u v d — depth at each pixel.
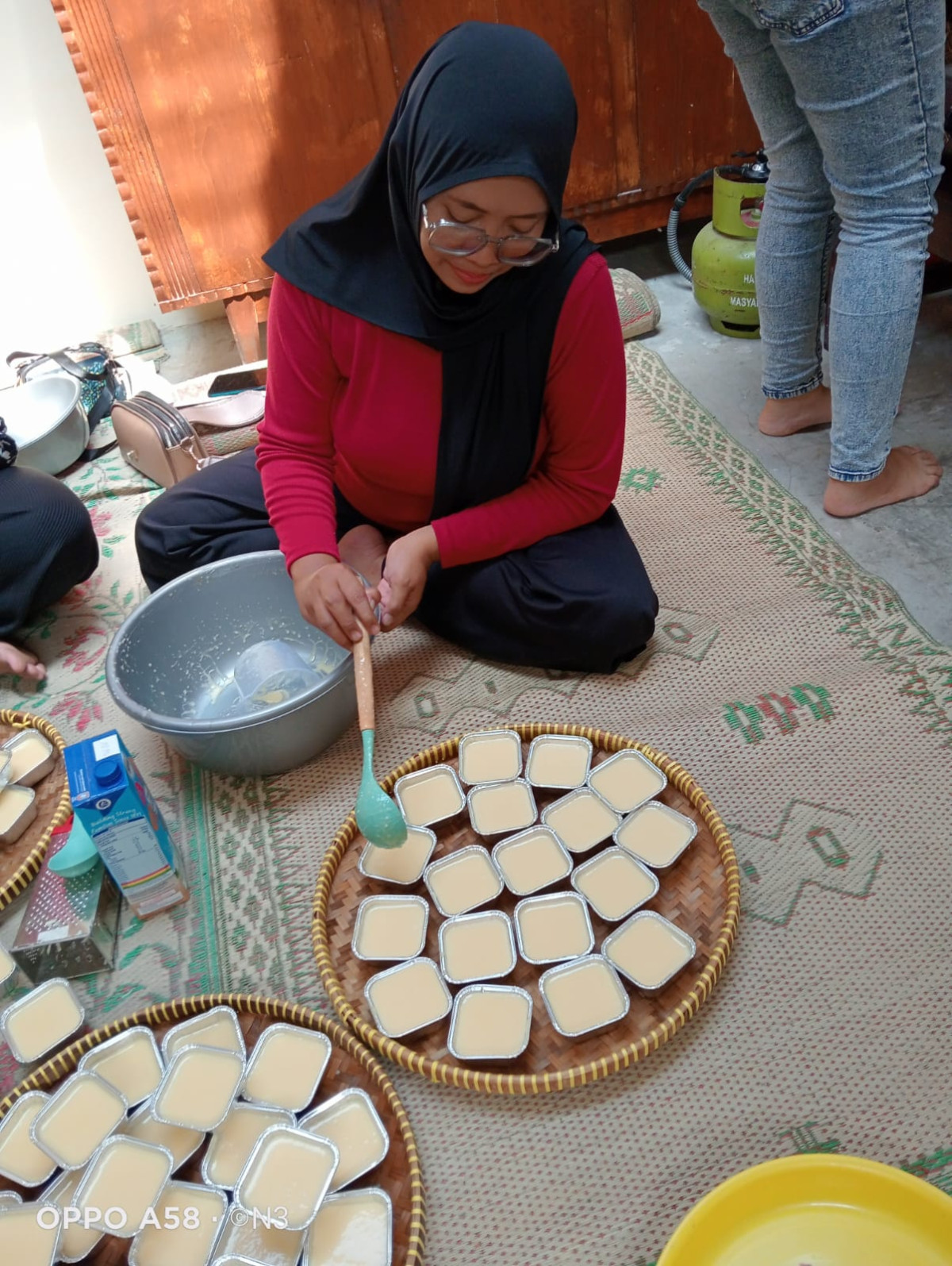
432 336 1.16
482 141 0.95
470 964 1.01
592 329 1.19
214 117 2.00
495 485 1.34
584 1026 0.94
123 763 1.05
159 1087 0.91
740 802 1.20
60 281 2.49
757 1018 0.99
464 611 1.40
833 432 1.57
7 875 1.20
